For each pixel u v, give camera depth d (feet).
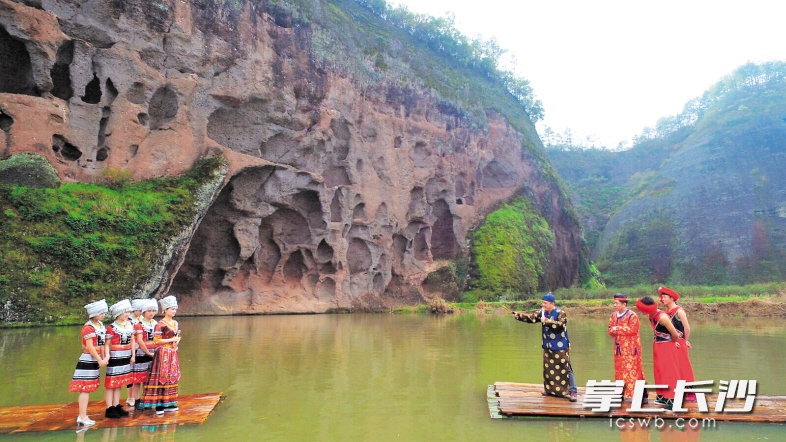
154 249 70.44
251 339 53.88
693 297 136.56
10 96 65.82
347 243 114.73
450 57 192.54
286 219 106.42
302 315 97.55
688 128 351.25
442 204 148.87
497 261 151.02
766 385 31.32
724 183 271.08
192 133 86.22
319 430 22.02
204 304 94.53
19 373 33.65
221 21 93.50
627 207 302.66
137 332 24.86
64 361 37.78
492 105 182.50
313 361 39.63
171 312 25.88
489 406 25.75
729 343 52.29
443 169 148.15
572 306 112.68
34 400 27.09
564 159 356.18
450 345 50.01
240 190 95.45
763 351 46.16
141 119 80.38
